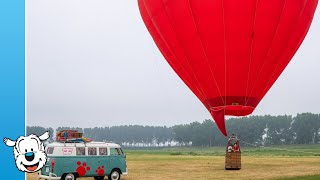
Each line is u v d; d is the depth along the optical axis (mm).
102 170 19938
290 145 146250
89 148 19812
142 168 27438
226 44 18859
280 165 29594
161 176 21891
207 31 18859
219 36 18797
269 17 18594
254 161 35125
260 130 147625
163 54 21203
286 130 152500
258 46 18922
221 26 18672
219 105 19688
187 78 20578
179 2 19094
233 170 25266
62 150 19203
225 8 18469
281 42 19281
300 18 19469
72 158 19328
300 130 151875
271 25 18703
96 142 20219
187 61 19938
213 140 168250
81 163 19484
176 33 19625
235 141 25719
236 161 25547
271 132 152125
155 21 20219
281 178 20125
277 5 18547
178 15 19219
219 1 18500
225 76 19312
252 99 19734
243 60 19062
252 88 19594
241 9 18406
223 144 166375
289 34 19391
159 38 20688
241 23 18562
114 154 20344
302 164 30672
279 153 73875
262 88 19891
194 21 18953
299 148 129375
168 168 27375
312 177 20516
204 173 23359
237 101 19484
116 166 20297
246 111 19812
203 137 169500
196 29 19016
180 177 21234
